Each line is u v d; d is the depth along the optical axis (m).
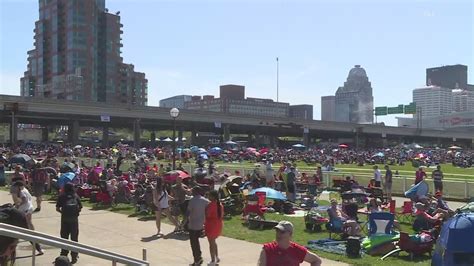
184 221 13.84
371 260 11.48
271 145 140.62
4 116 84.69
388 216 13.59
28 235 5.55
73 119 96.50
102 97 179.00
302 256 5.46
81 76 163.50
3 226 5.54
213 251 10.66
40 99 78.75
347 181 25.58
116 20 186.75
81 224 16.09
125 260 6.25
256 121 115.25
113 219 17.14
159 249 12.36
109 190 20.73
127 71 190.88
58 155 55.94
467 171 57.78
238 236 14.19
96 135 164.00
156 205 14.29
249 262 11.03
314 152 82.44
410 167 63.56
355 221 14.33
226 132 112.31
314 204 20.55
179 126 119.81
